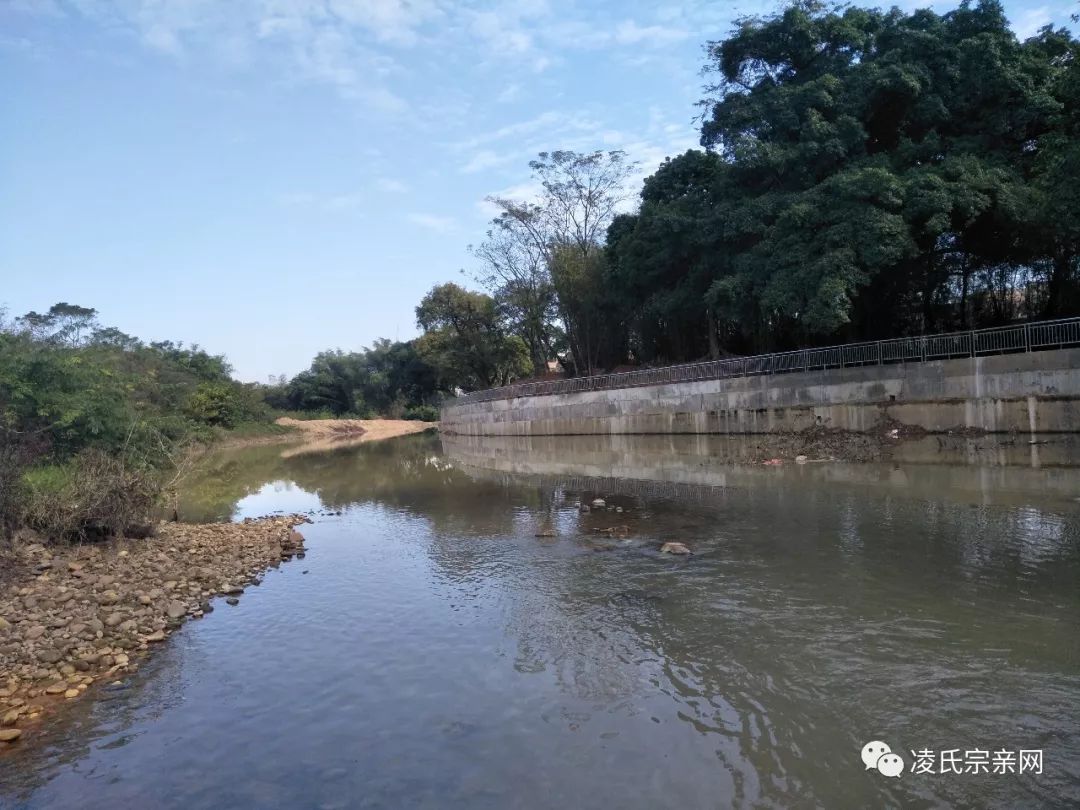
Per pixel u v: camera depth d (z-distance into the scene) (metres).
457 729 6.38
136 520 13.88
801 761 5.55
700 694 6.77
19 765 6.14
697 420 29.19
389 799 5.36
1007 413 20.34
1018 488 14.73
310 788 5.57
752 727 6.11
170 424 28.33
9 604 9.80
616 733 6.15
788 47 27.08
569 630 8.66
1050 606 8.24
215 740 6.45
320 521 18.03
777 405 26.16
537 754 5.87
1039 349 20.52
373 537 15.35
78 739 6.58
